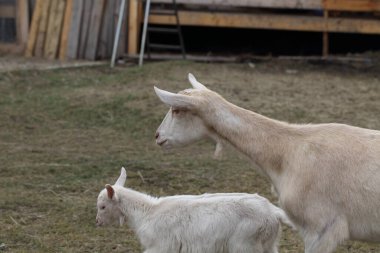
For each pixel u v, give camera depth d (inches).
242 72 549.3
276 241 248.5
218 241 244.1
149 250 254.2
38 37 610.2
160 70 533.6
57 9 606.9
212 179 357.4
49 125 444.8
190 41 656.4
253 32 662.5
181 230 247.8
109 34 608.1
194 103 228.1
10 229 295.6
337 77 547.8
